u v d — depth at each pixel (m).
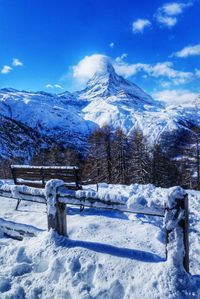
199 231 7.02
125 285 3.81
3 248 5.10
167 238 3.79
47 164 52.34
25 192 5.25
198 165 42.19
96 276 4.04
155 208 3.90
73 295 3.85
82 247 4.55
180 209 3.71
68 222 6.34
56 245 4.66
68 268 4.23
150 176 37.59
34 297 3.92
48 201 4.88
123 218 6.68
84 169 40.25
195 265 4.82
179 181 43.41
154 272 3.81
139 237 5.40
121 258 4.21
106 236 5.36
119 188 11.77
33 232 5.25
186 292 3.54
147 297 3.57
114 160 38.19
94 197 4.38
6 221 5.64
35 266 4.51
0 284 4.17
